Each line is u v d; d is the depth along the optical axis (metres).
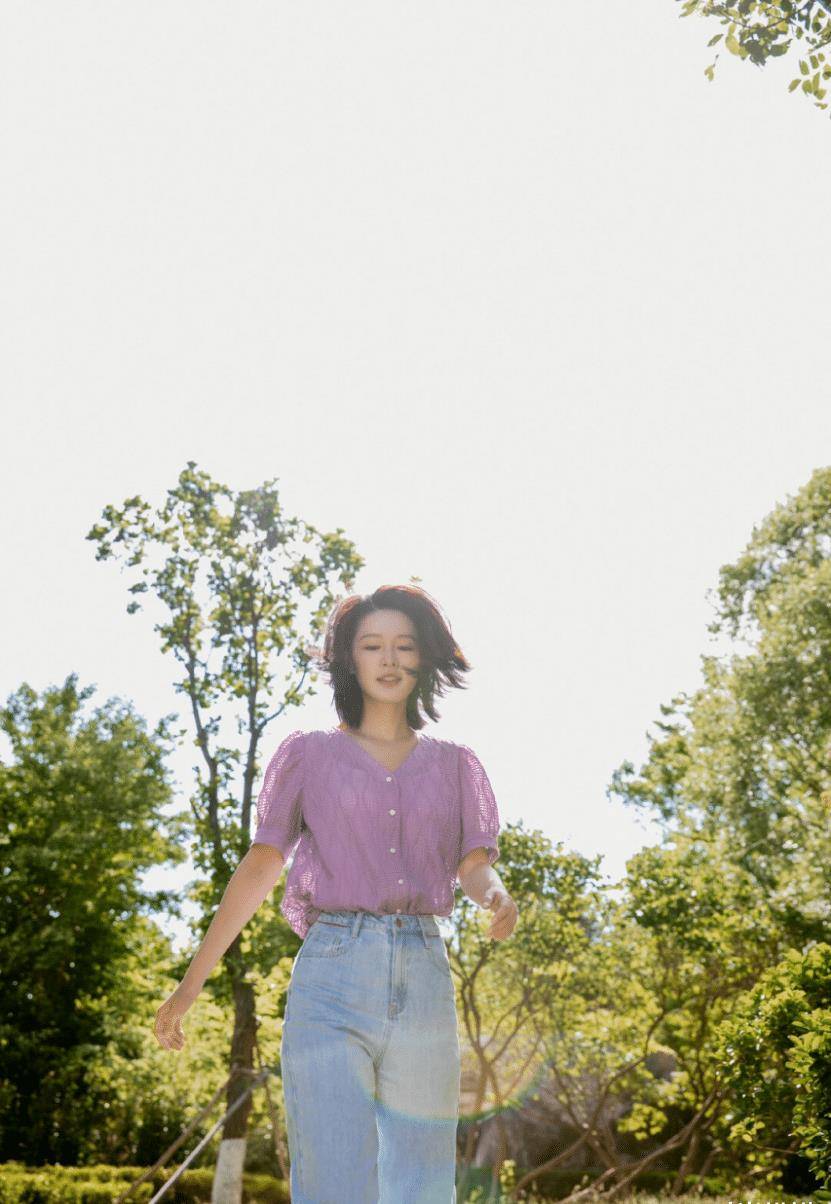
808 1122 7.33
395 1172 2.33
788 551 31.16
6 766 36.00
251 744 22.45
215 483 23.66
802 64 7.36
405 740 2.69
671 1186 19.72
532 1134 25.09
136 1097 32.25
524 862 19.86
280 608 23.27
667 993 18.95
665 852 19.64
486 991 20.69
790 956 8.62
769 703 23.88
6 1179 22.98
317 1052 2.31
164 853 35.66
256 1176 24.61
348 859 2.46
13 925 34.09
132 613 23.08
